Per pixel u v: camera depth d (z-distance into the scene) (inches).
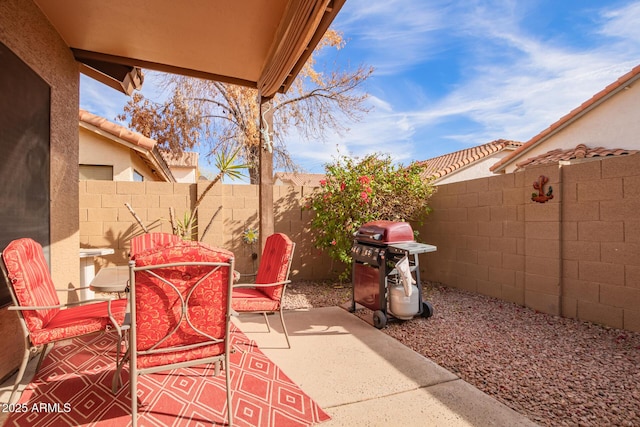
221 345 73.1
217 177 197.9
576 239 142.8
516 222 168.1
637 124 277.0
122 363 84.1
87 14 113.3
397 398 85.2
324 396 85.7
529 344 119.3
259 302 112.3
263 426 73.2
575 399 85.5
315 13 95.5
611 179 131.7
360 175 206.7
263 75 150.0
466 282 198.4
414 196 212.8
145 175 350.0
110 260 195.6
